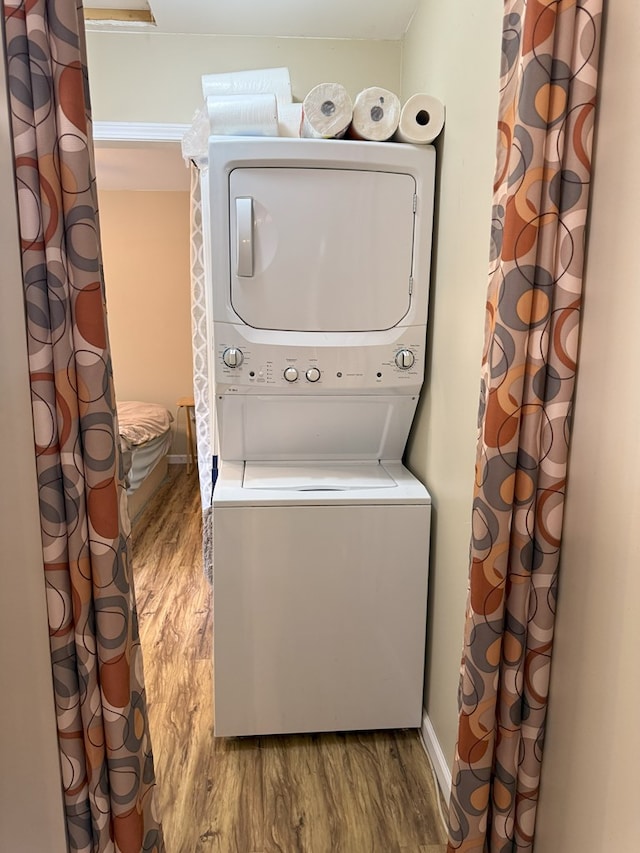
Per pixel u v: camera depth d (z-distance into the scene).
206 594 2.62
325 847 1.39
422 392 1.77
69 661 1.04
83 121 0.93
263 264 1.61
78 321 0.96
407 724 1.73
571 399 0.95
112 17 1.96
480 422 1.05
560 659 1.01
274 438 1.83
